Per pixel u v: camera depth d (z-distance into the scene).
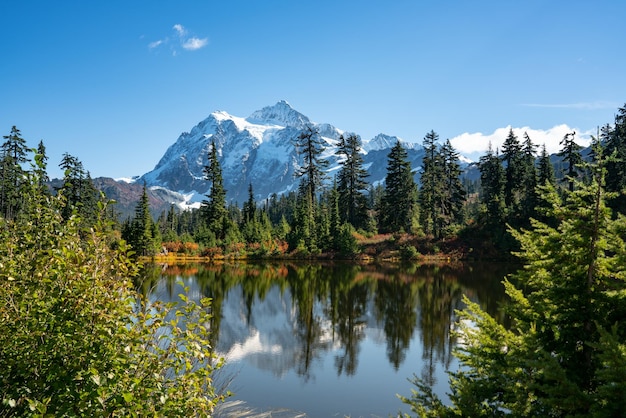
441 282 34.22
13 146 39.91
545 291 6.04
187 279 36.31
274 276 39.28
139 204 63.91
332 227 59.81
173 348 4.51
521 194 61.84
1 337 4.00
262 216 76.81
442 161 63.28
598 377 4.38
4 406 3.90
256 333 18.77
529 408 5.55
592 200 5.79
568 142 51.38
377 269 45.19
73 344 4.06
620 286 5.39
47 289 4.17
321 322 20.98
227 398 11.43
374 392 12.33
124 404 4.02
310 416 10.60
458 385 7.11
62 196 4.75
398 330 19.41
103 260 4.38
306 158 69.19
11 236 4.46
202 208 70.62
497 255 51.16
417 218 63.72
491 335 6.76
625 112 52.59
